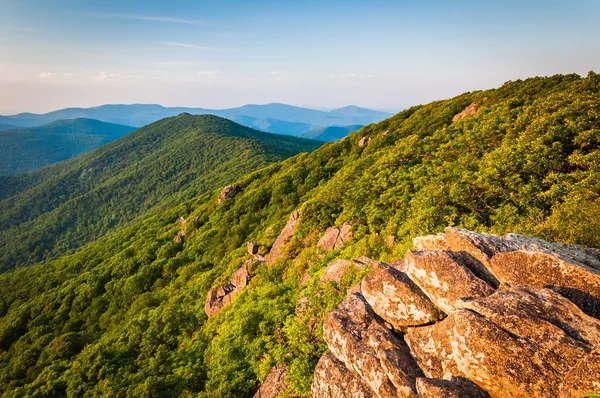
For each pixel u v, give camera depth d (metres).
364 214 33.06
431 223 21.88
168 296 60.28
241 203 89.62
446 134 48.59
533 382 6.22
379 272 10.59
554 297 7.11
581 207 15.41
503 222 19.77
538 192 21.08
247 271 39.22
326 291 17.27
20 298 108.06
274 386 15.20
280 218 70.06
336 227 34.94
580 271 7.57
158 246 90.94
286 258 36.97
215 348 23.77
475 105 64.25
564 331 6.49
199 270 68.31
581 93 36.91
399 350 9.05
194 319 39.72
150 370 28.86
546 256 8.15
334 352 10.68
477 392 7.00
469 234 10.02
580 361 5.80
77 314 77.31
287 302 22.69
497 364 6.61
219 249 72.12
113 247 119.12
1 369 63.72
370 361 9.19
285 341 18.09
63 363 43.12
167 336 37.12
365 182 41.12
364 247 25.62
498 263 8.84
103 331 64.62
